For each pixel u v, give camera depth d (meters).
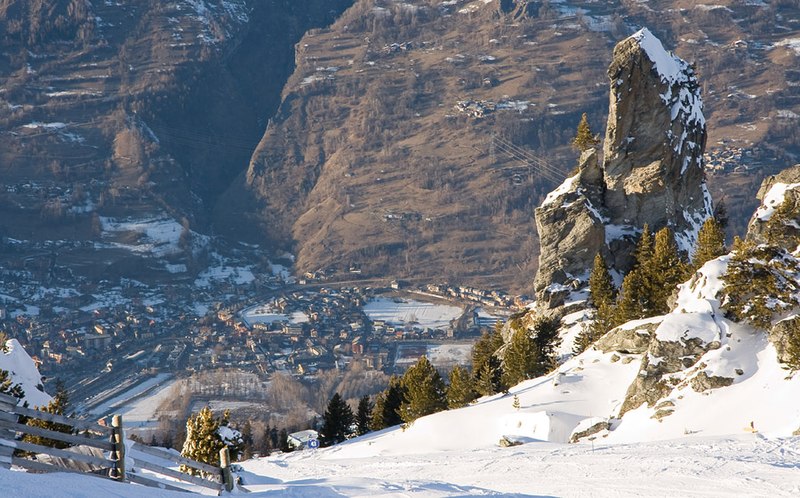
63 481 34.00
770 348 104.62
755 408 95.50
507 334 191.88
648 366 109.88
